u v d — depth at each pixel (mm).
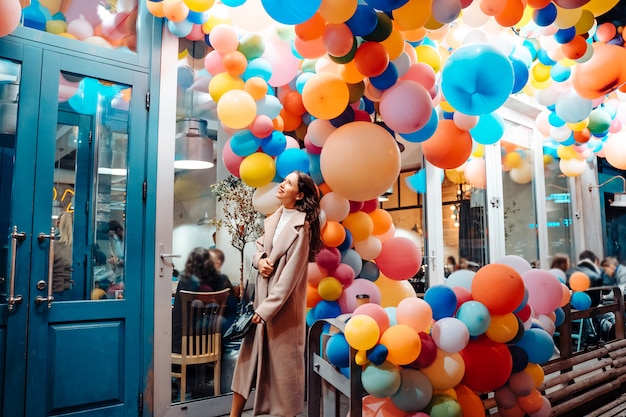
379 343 1853
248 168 2834
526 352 2305
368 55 2363
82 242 2746
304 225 2479
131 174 2918
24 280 2494
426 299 2125
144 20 3033
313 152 2953
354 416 1793
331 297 2824
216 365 3209
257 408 2396
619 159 4207
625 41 3217
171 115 3104
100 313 2723
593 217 6641
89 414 2639
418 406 1933
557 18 2666
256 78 2754
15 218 2494
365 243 3059
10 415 2398
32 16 2641
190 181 3305
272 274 2512
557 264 5879
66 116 2744
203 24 2988
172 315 3094
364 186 2521
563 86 3367
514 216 5609
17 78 2578
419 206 4551
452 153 2803
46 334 2539
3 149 2521
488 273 2168
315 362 2064
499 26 2898
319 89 2547
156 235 2980
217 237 3426
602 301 5078
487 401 2320
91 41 2834
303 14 2051
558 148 4898
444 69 2398
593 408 3084
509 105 5555
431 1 2252
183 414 2975
